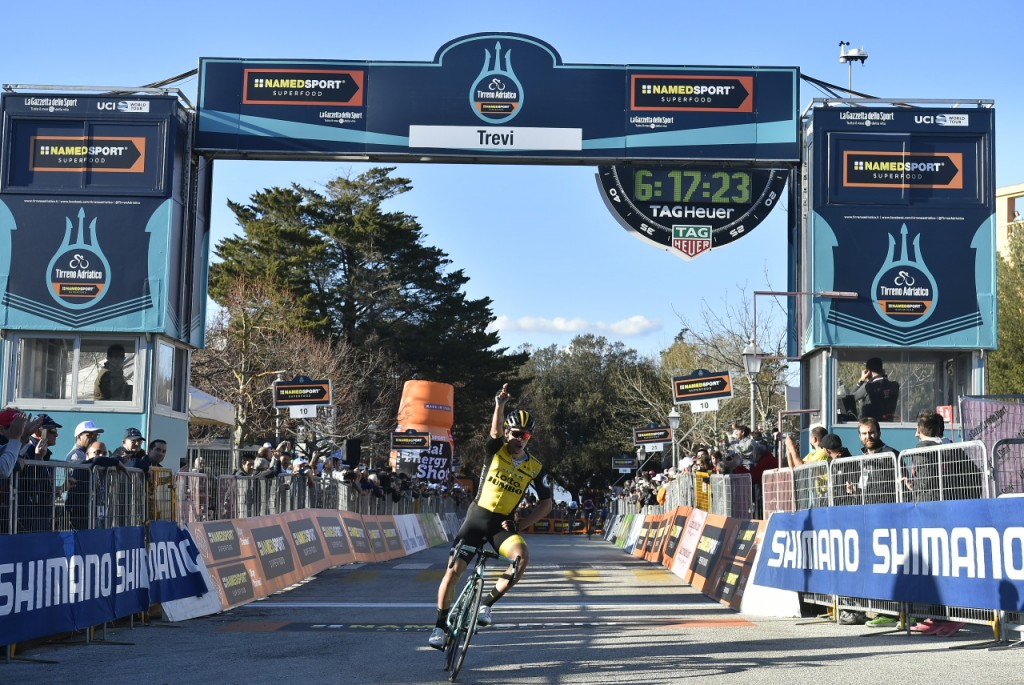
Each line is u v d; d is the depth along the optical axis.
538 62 16.80
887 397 16.64
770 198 16.86
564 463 80.06
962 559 7.94
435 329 59.25
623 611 11.95
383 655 8.38
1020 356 38.94
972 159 16.69
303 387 24.47
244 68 16.78
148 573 10.46
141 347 16.33
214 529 12.69
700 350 47.47
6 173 16.28
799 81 16.84
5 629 7.84
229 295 50.03
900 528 8.79
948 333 16.47
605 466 79.62
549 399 80.88
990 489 7.77
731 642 8.87
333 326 56.78
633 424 63.47
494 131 16.72
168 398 17.00
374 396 56.84
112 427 16.23
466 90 16.78
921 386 16.78
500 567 20.59
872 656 7.75
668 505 23.88
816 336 16.52
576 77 16.80
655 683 6.80
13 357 16.27
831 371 16.61
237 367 41.91
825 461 10.58
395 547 25.16
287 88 16.77
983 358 16.59
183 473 11.89
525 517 7.77
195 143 16.73
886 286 16.55
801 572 10.77
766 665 7.46
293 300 54.38
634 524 30.34
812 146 16.70
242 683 7.04
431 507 36.34
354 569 18.89
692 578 15.84
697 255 16.84
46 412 16.19
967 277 16.55
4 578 7.84
